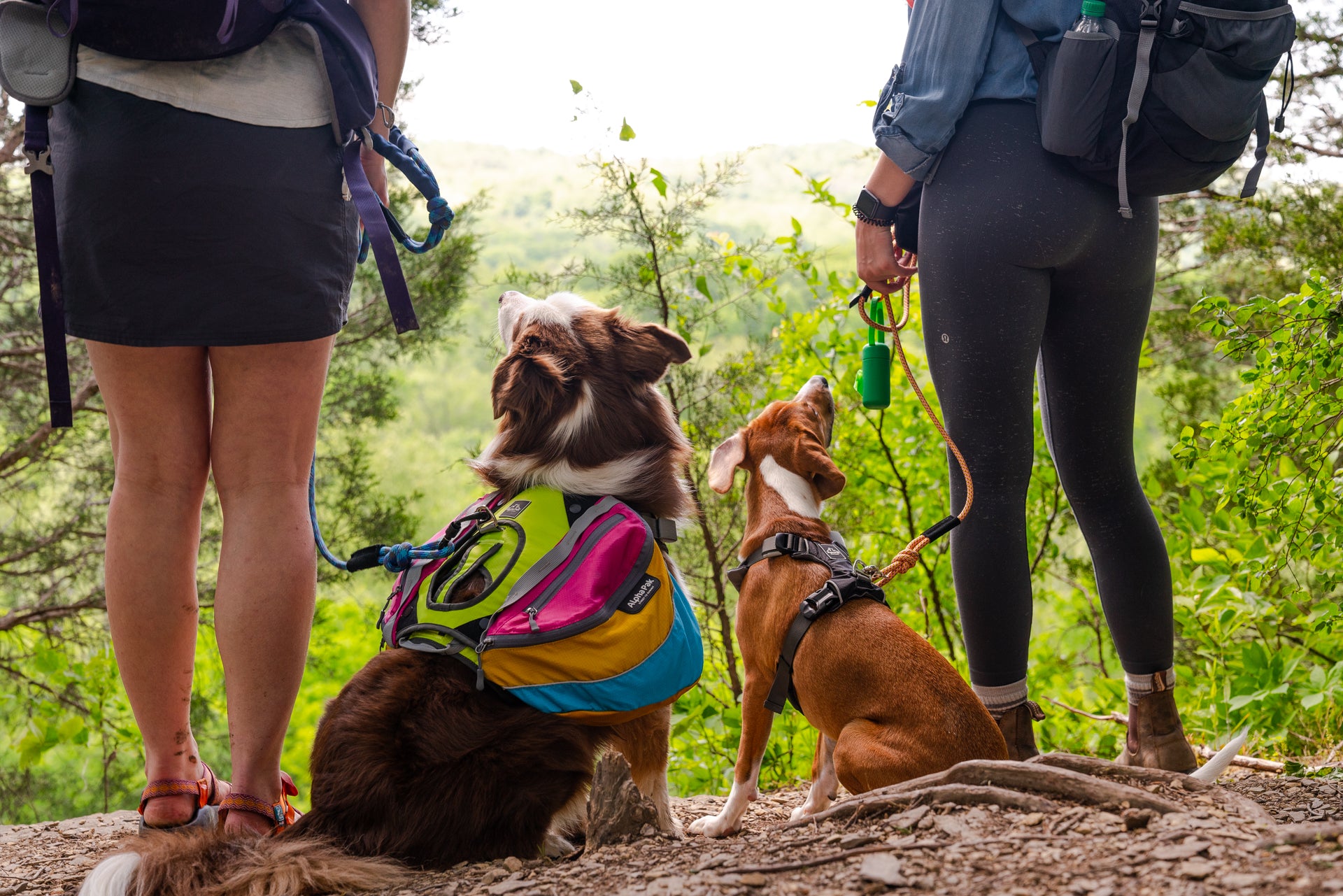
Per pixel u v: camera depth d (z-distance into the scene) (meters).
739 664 5.48
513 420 2.74
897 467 5.66
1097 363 2.63
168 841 2.11
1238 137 2.37
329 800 2.22
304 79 2.33
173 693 2.47
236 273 2.25
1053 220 2.43
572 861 2.05
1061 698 5.79
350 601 10.07
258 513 2.42
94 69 2.20
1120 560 2.68
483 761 2.20
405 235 2.76
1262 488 3.22
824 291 5.79
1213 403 7.33
